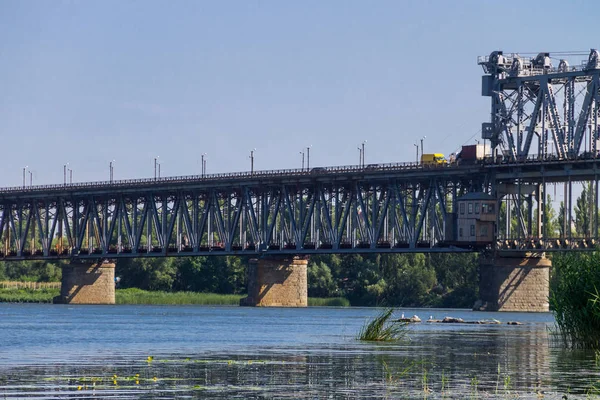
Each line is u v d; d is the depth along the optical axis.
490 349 129.50
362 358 115.25
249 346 136.12
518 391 85.62
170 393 83.62
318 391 85.31
